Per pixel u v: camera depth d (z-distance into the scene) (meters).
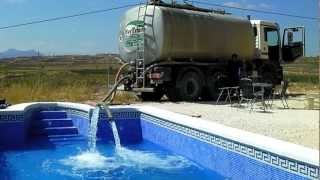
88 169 9.21
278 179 6.70
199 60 19.45
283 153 6.54
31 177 8.68
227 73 20.52
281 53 23.12
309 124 11.53
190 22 18.50
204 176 8.52
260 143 7.07
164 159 9.83
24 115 11.52
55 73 53.09
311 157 6.06
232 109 15.38
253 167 7.32
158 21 17.73
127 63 18.81
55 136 12.35
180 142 9.92
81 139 12.09
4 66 99.12
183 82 18.86
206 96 20.12
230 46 20.14
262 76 21.97
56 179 8.57
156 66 18.12
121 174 8.84
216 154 8.47
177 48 18.12
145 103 17.80
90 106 12.43
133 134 12.09
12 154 10.48
